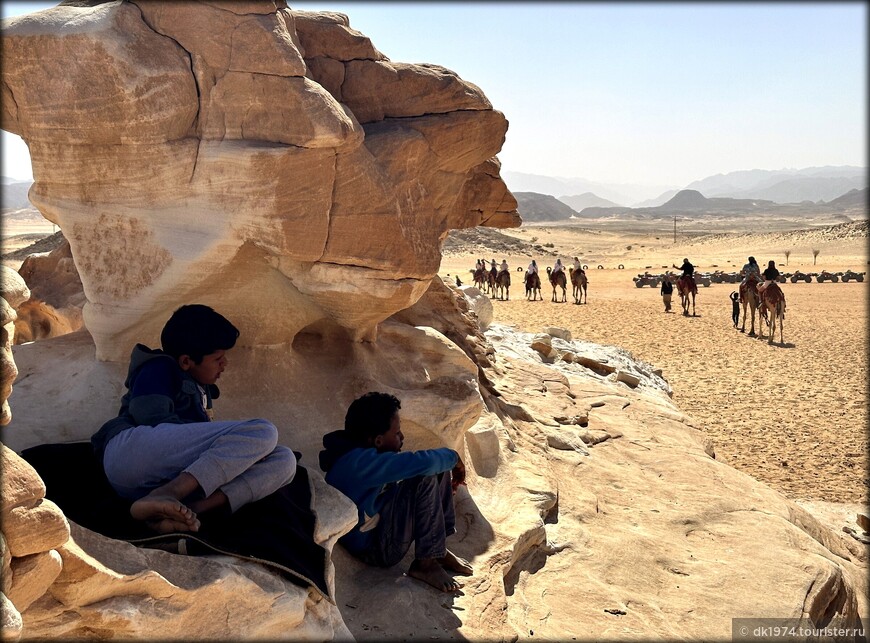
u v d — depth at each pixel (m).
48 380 4.44
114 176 3.96
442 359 6.07
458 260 83.44
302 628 2.98
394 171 4.47
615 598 4.64
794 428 11.84
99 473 3.47
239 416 4.51
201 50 3.89
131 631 2.51
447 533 4.28
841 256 80.94
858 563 6.78
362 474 4.00
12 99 3.85
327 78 4.71
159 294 4.13
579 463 6.81
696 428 9.12
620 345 20.06
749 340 21.17
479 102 4.95
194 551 2.88
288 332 4.91
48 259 6.74
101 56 3.68
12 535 2.19
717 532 5.89
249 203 3.95
